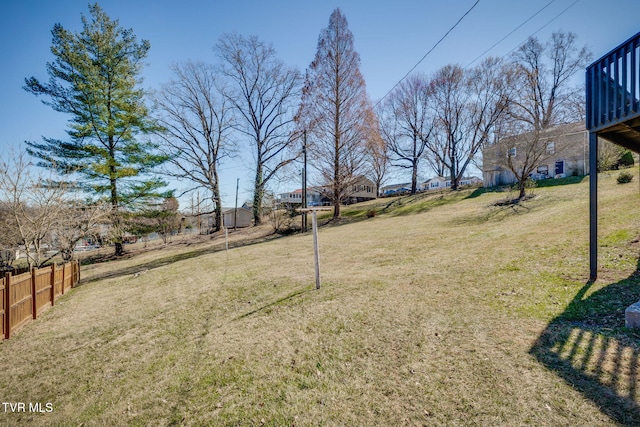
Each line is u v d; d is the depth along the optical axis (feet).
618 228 21.66
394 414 7.95
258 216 83.82
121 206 61.62
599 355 9.12
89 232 45.29
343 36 69.36
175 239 87.35
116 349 14.93
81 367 13.38
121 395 10.65
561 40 83.82
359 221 64.80
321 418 8.12
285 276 24.76
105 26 61.00
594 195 14.94
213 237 76.84
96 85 59.16
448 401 8.16
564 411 7.29
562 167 72.08
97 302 26.14
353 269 24.50
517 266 18.86
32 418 9.93
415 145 106.73
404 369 9.90
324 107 69.15
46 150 56.49
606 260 16.87
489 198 63.77
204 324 16.62
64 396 11.10
